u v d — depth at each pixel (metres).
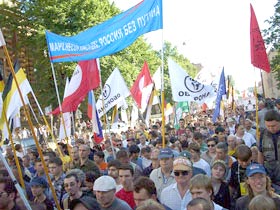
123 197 6.04
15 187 4.84
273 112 6.38
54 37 8.67
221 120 20.30
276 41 32.03
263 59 9.34
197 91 13.82
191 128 16.42
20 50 37.56
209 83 19.28
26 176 8.88
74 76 10.40
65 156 10.94
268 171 6.39
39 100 35.66
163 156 6.45
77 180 5.90
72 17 35.28
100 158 9.10
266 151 6.46
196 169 6.44
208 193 4.67
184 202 5.54
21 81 8.30
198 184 4.66
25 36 36.94
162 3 8.18
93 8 35.62
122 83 13.20
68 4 35.03
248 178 5.02
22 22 36.59
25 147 15.98
